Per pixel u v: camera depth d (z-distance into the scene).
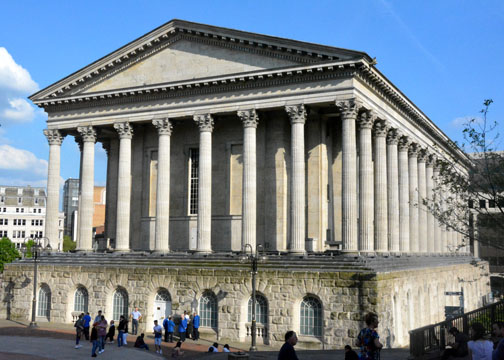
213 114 54.12
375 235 54.28
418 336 25.42
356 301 39.81
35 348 36.34
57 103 61.09
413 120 64.44
